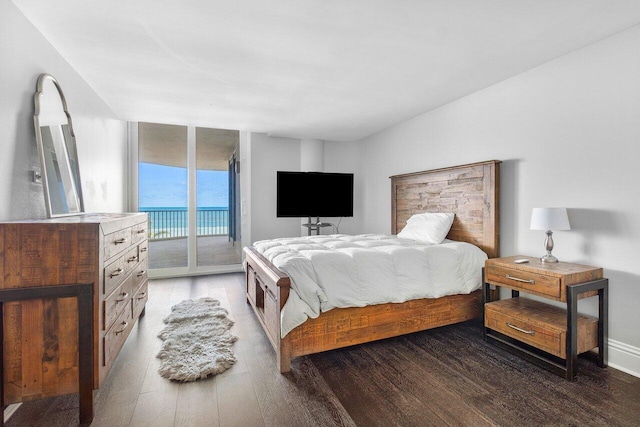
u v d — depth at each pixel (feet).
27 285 4.82
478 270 9.01
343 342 7.29
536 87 8.52
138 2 5.72
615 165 6.91
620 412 5.34
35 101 6.31
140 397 5.73
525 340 7.05
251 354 7.43
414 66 8.46
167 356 7.11
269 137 16.63
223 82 9.49
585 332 6.60
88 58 7.89
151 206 14.83
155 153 14.83
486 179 9.64
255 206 16.37
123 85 9.68
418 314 8.18
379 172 15.89
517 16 6.17
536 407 5.47
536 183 8.55
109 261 5.65
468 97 10.66
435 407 5.47
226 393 5.87
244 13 6.06
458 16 6.18
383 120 13.79
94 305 5.08
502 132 9.49
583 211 7.50
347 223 17.71
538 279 6.90
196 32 6.74
